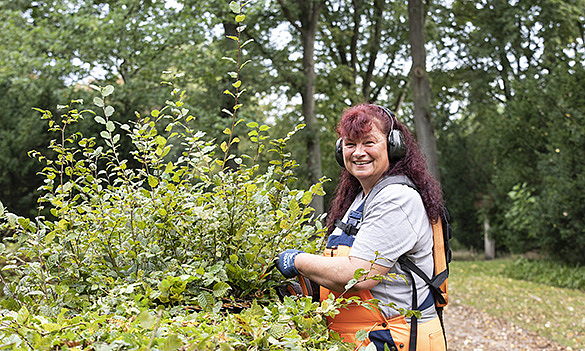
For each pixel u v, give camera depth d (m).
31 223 1.80
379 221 1.86
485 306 9.53
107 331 1.34
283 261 1.89
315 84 14.82
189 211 1.93
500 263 16.25
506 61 18.05
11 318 1.31
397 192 1.90
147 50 10.31
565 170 11.46
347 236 1.99
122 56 10.18
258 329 1.39
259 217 1.98
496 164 15.05
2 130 8.90
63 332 1.33
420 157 2.08
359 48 18.11
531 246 14.04
